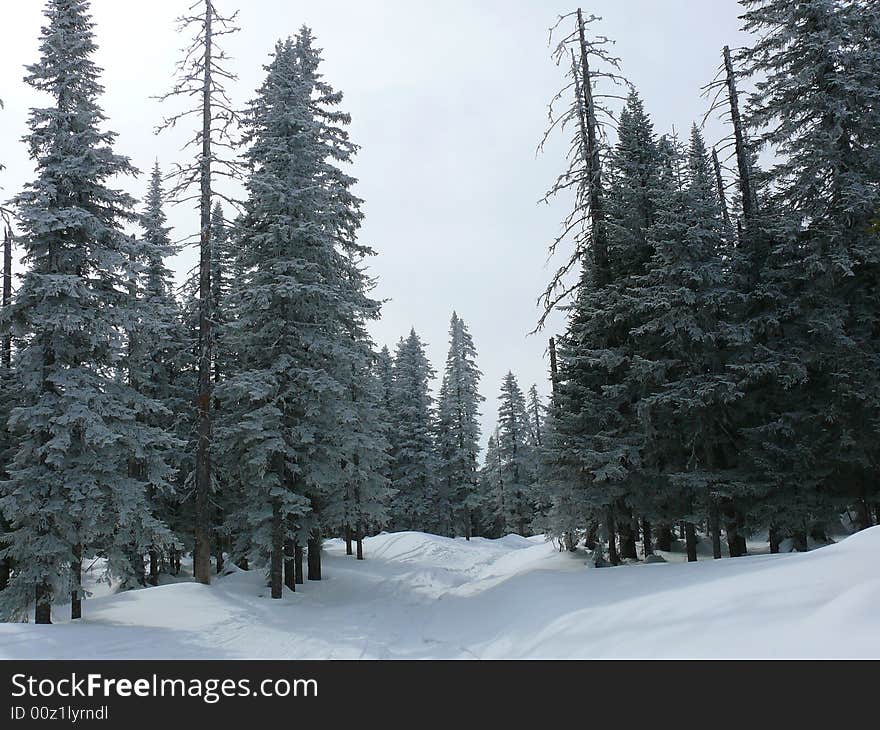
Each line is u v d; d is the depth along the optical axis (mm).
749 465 15688
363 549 34469
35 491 12797
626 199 18484
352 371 22000
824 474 14688
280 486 17031
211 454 18844
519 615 11602
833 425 15203
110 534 14242
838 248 14727
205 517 17750
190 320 24391
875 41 15477
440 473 47688
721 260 16172
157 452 14844
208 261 18281
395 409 46031
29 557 12945
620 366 17406
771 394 16109
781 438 15555
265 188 17500
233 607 15047
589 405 16906
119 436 13430
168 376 24234
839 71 15594
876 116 14961
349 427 19500
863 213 14453
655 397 15227
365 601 17969
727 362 15859
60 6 14672
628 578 12289
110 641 11086
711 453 15727
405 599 18078
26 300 13727
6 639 10523
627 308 17281
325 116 19703
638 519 17641
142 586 23234
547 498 19625
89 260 14539
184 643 11359
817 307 15383
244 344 18250
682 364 16297
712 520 15367
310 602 17297
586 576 13477
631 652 7266
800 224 15633
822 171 15656
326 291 17656
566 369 18438
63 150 14328
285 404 17609
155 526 14062
